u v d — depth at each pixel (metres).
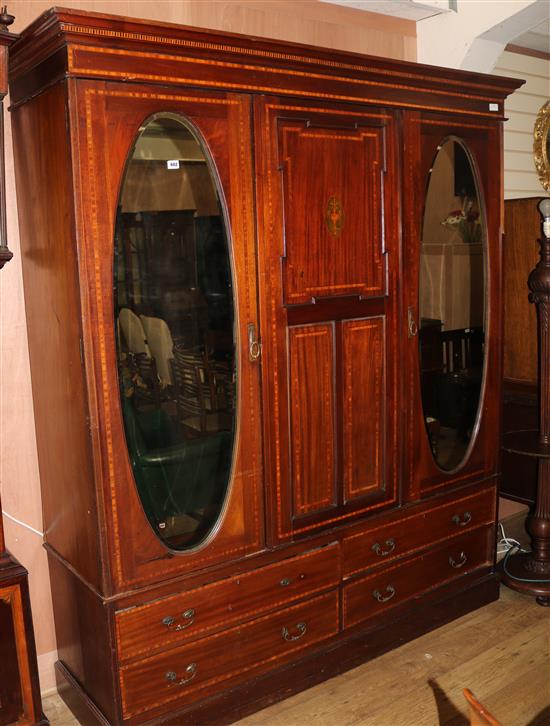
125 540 1.89
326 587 2.31
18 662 1.93
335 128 2.14
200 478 2.01
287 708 2.23
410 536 2.54
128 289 1.83
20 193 2.06
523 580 2.84
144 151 1.81
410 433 2.47
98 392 1.80
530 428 3.30
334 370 2.23
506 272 3.31
